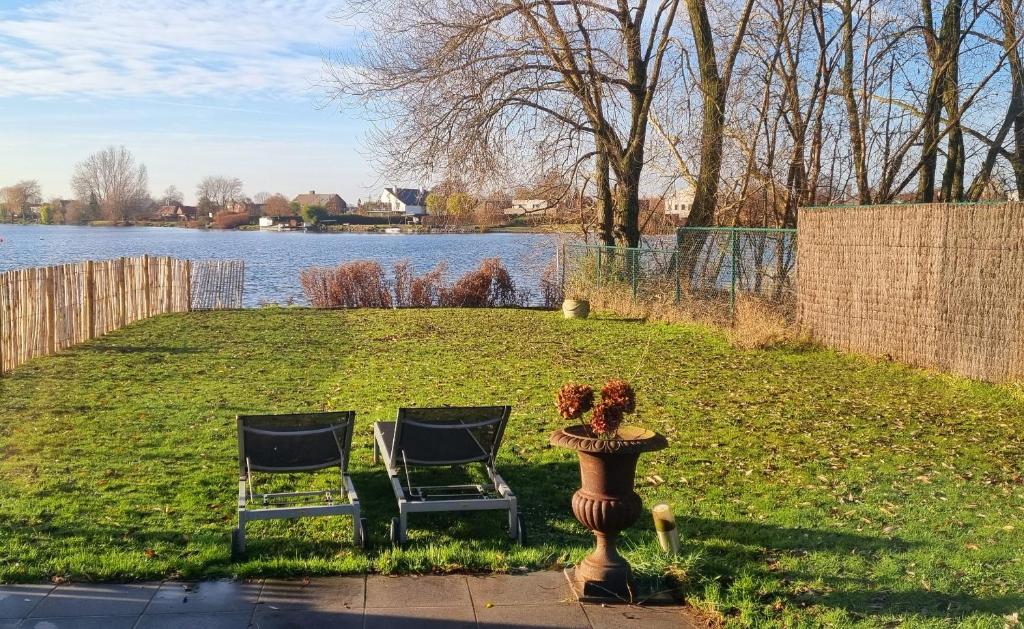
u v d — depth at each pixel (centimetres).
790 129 2362
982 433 945
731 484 739
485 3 2241
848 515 656
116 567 523
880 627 467
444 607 491
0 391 1130
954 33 2133
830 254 1599
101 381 1219
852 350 1544
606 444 498
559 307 2695
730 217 2581
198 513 637
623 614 490
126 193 13362
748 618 478
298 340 1756
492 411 657
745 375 1343
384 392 1169
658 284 2273
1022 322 1153
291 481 731
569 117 2398
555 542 600
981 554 571
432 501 602
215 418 970
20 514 621
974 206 1231
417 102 2241
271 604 488
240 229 13238
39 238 8544
